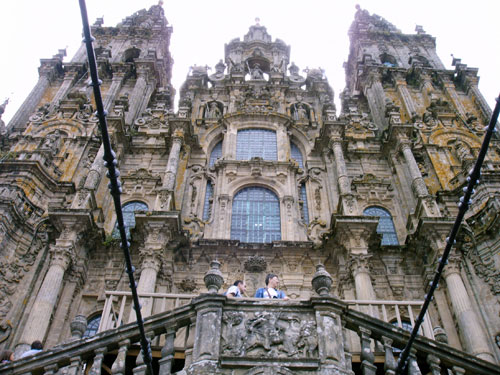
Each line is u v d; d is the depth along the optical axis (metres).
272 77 36.94
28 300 20.80
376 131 32.50
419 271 23.03
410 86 37.97
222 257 23.39
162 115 33.28
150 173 28.12
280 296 14.34
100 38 44.66
